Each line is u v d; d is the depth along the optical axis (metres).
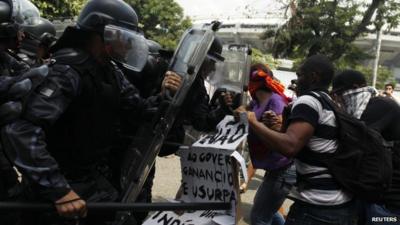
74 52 2.20
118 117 2.51
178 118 2.88
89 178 2.37
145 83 3.42
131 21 2.31
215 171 2.57
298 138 2.56
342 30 16.05
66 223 2.30
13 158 1.96
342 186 2.62
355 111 3.61
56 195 1.97
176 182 6.54
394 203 3.09
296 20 16.33
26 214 2.32
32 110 1.97
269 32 17.34
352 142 2.61
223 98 2.89
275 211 3.68
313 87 2.75
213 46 2.79
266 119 3.29
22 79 2.00
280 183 3.57
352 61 16.45
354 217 2.74
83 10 2.30
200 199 2.66
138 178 2.50
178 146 2.96
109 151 2.54
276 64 15.23
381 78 25.55
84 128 2.23
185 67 2.54
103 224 2.51
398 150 3.23
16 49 2.83
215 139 2.64
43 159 1.96
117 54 2.27
